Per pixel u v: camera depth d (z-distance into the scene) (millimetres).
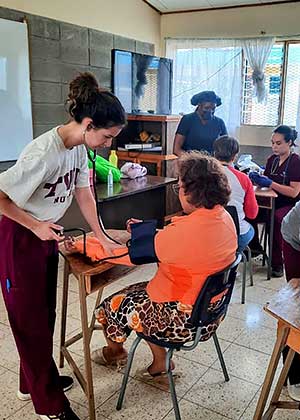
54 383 1737
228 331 2580
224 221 1590
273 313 1429
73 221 3170
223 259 1580
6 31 3682
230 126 5512
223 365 2107
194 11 5430
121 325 1804
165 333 1685
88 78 1490
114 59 4754
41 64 4082
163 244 1545
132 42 5211
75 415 1793
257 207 2957
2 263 1599
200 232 1519
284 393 2004
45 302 1665
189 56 5570
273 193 3273
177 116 4590
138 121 4727
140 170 3820
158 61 5227
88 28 4551
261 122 5465
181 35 5570
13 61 3781
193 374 2164
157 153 4543
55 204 1636
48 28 4098
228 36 5305
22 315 1624
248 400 1980
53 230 1536
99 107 1461
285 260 2006
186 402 1961
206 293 1599
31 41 3951
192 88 5621
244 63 5371
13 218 1510
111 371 2164
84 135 1525
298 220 1905
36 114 4117
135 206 3771
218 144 2855
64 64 4328
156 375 2078
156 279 1716
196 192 1533
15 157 3939
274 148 3408
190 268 1552
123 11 5004
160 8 5480
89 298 2951
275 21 5016
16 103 3869
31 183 1489
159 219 4152
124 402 1954
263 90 5320
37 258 1599
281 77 5254
